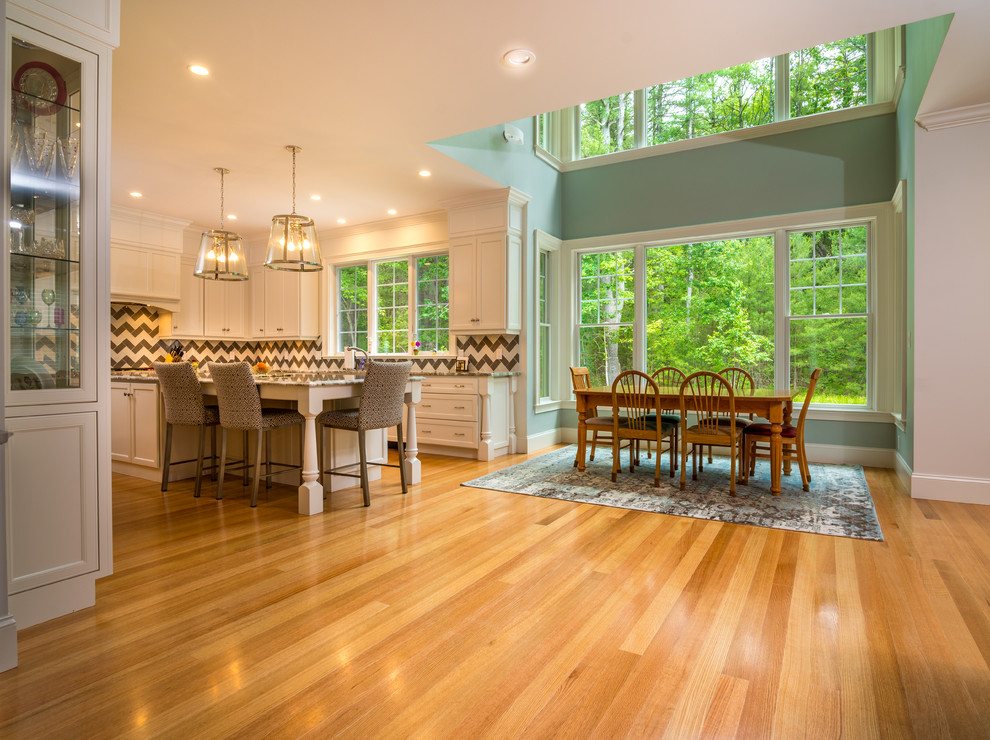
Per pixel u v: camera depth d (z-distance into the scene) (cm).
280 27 274
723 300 578
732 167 565
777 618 211
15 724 148
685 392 457
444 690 166
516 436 592
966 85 332
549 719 152
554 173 644
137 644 192
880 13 263
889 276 495
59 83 209
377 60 307
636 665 179
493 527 326
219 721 150
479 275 569
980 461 372
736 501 381
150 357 687
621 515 350
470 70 318
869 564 265
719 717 153
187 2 253
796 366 543
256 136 408
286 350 768
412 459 443
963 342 374
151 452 446
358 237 690
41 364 207
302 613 216
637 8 261
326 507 370
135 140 415
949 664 178
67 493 214
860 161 508
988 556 274
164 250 643
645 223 610
